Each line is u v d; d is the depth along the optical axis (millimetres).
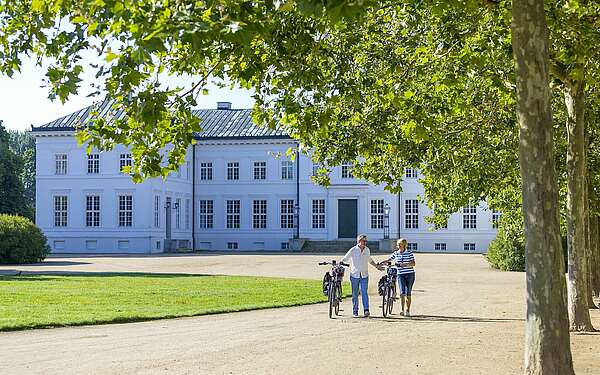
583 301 17578
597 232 27953
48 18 10719
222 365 12039
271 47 12445
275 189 72438
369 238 69938
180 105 12258
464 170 22703
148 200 66625
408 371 11648
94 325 17609
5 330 16484
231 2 8391
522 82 10234
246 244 73000
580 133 17516
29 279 32562
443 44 16156
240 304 22891
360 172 19953
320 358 12781
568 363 10117
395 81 16344
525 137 10234
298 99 13664
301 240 68812
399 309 22266
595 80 15953
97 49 9047
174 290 27312
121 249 67062
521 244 42406
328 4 6875
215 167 73812
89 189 67812
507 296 26828
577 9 14602
